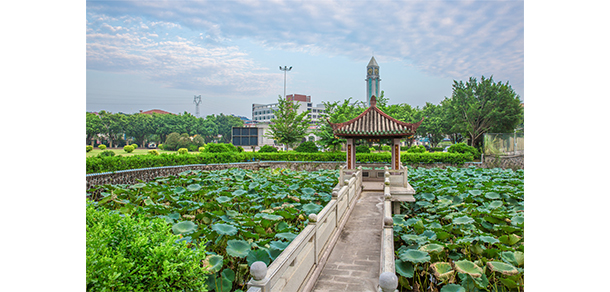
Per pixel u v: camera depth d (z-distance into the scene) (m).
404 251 6.66
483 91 34.16
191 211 9.74
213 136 77.19
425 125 47.59
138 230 4.46
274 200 10.78
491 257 6.84
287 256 4.11
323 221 6.46
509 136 28.30
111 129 54.66
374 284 5.38
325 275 5.75
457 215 9.06
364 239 7.65
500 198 11.60
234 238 7.13
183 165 20.31
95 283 3.38
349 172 13.51
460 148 25.98
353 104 33.12
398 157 14.52
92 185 12.87
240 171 19.14
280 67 45.06
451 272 5.70
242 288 5.96
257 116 103.25
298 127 32.56
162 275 3.79
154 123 61.53
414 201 11.83
